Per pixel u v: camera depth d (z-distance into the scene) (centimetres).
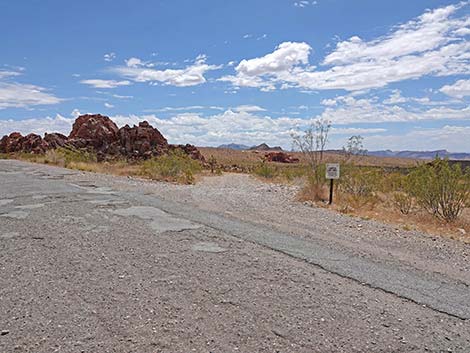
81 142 4581
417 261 670
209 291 505
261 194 1593
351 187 1522
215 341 389
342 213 1159
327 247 728
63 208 1023
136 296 486
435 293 525
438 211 1140
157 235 772
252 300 482
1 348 372
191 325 419
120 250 668
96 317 432
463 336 415
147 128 4850
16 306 456
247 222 930
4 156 4025
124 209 1028
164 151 4638
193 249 684
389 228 943
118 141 4678
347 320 439
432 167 1198
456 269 637
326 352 375
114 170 2927
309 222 971
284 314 448
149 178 2362
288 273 577
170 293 496
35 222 860
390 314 458
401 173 1702
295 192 1730
